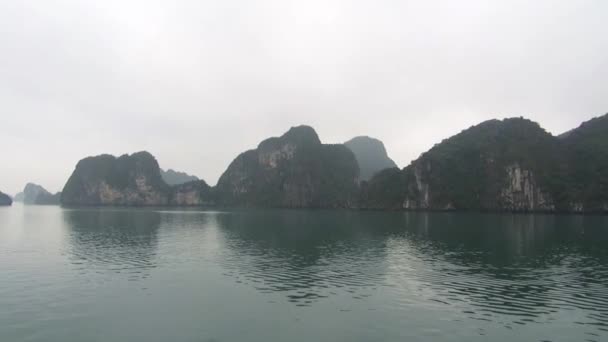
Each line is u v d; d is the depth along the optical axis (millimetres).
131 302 22391
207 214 142125
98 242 50531
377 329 18109
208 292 24641
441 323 18891
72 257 38000
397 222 95000
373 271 31188
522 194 158500
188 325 18703
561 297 23453
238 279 28344
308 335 17422
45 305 21750
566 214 139375
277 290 25141
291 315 20109
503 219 107812
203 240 53469
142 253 40781
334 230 71000
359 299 22984
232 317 19828
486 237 58250
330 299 23000
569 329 18156
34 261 35625
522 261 35938
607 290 25141
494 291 24844
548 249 44281
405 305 21750
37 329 18078
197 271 31250
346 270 31625
